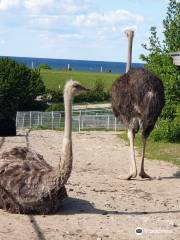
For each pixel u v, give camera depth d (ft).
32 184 25.73
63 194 26.63
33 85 154.71
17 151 27.96
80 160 47.73
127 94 37.19
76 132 86.33
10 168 26.25
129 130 37.70
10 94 149.79
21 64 154.92
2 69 150.71
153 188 34.81
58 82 249.75
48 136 75.31
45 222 24.84
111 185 35.06
